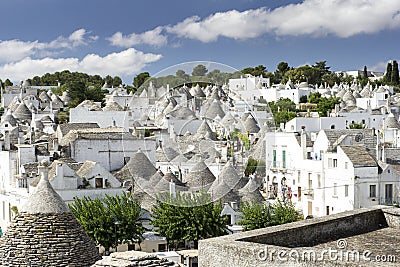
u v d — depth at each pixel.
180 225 41.41
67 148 54.28
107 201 42.62
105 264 14.88
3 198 53.59
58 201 24.30
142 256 15.22
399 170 55.06
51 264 22.86
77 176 44.94
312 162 58.97
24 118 111.81
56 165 45.12
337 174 55.62
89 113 79.31
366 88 162.12
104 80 193.00
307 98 138.62
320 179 57.94
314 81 191.50
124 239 41.09
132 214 41.31
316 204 57.81
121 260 15.01
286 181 62.62
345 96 140.88
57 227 23.61
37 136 70.25
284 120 95.06
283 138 63.94
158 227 42.62
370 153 57.03
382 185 54.19
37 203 23.98
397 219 12.82
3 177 54.50
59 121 110.19
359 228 12.55
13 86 157.50
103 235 40.47
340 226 12.12
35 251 23.03
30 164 50.66
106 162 54.91
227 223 43.47
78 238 23.80
